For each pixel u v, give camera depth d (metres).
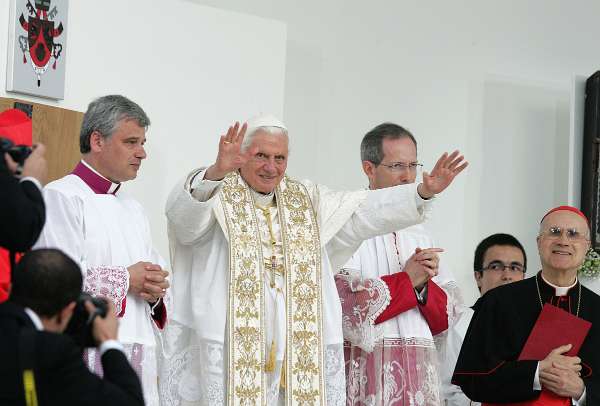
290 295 10.76
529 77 18.89
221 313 10.44
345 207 11.20
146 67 14.35
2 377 6.52
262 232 10.94
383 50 17.83
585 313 11.80
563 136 19.05
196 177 10.13
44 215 7.42
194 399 10.50
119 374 6.92
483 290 14.69
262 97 15.41
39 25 13.27
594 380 11.34
